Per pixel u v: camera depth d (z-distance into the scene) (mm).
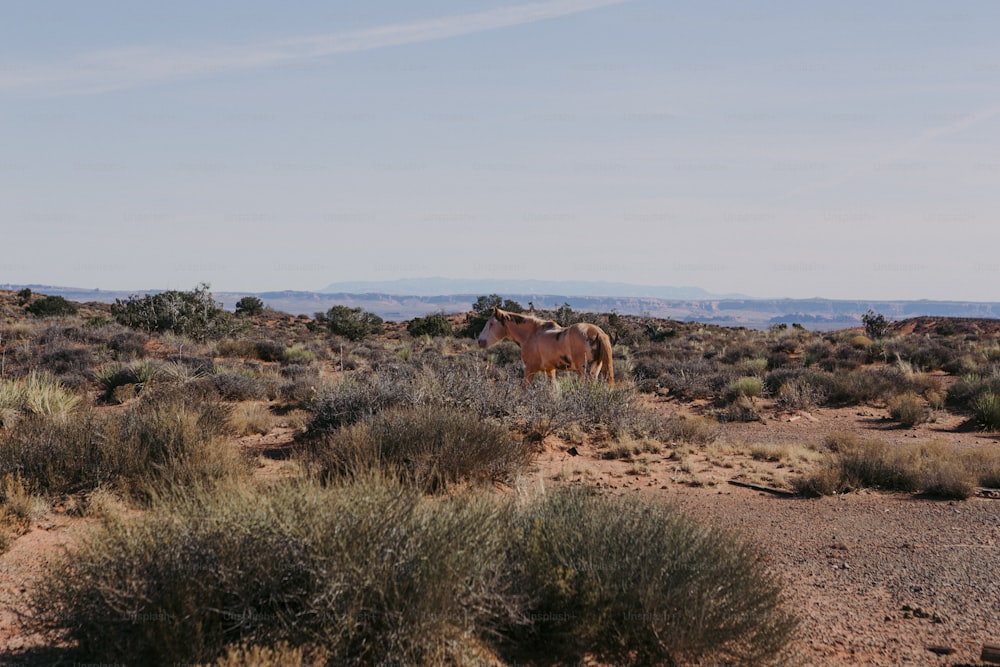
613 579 4691
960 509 9758
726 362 34781
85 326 37156
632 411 14930
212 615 4211
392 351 37781
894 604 6027
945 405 22406
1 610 5176
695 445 14375
